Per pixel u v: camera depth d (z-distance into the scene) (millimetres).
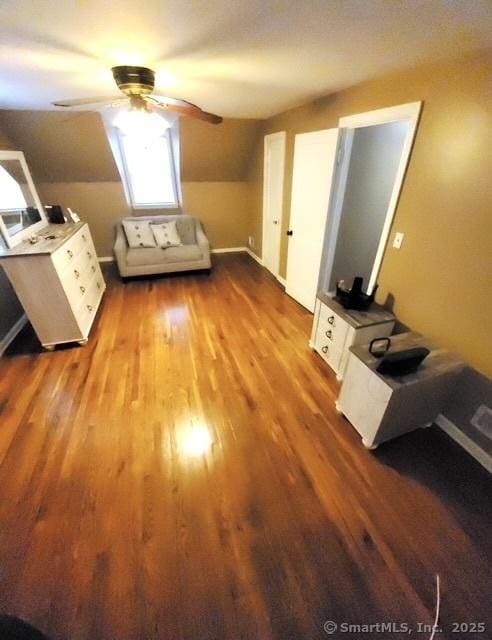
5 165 2664
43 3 950
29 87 2115
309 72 1784
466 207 1528
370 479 1578
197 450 1725
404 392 1527
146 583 1186
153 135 2158
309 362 2500
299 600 1147
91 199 4375
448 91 1512
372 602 1145
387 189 2855
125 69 1601
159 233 4242
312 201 2867
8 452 1708
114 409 2004
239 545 1303
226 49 1395
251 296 3701
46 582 1190
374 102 1994
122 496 1486
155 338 2818
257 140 4078
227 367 2428
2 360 2498
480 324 1562
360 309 2180
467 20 1062
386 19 1076
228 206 5020
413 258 1913
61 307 2477
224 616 1106
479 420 1652
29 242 2510
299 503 1462
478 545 1313
